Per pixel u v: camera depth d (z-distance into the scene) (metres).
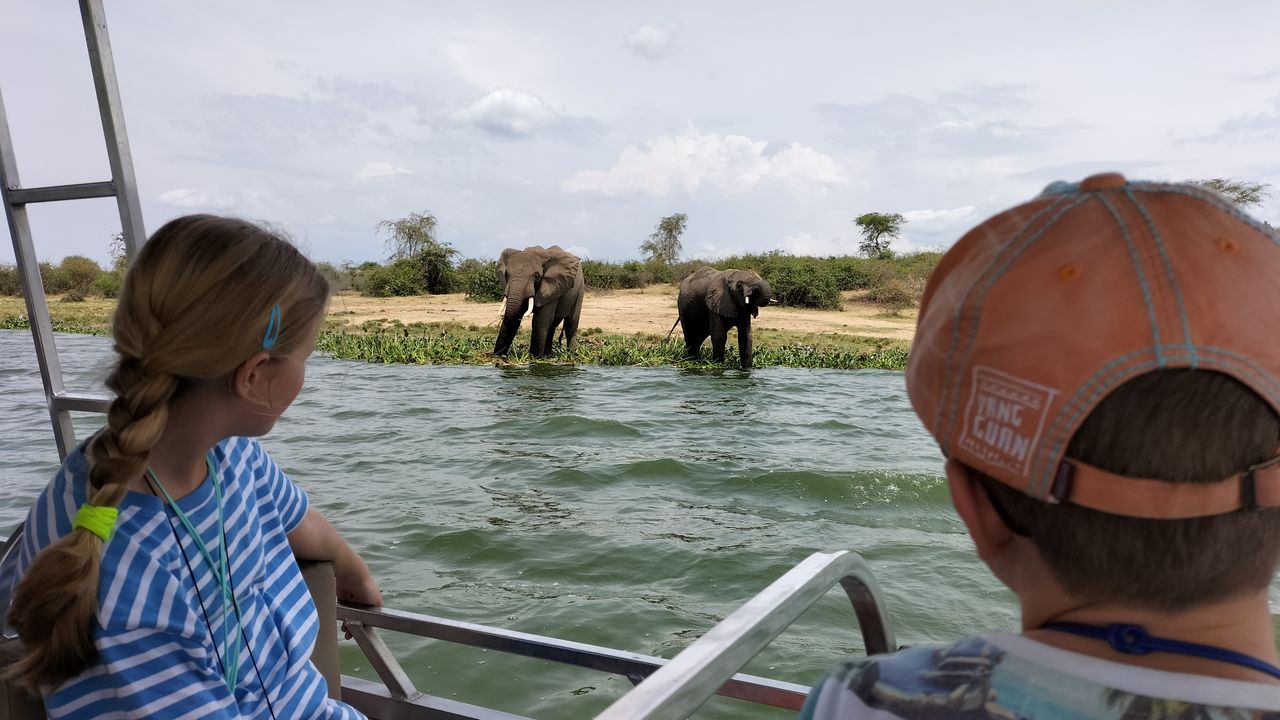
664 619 4.30
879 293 34.62
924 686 0.71
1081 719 0.63
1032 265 0.67
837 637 4.05
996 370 0.66
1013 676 0.67
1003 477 0.66
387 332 24.06
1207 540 0.62
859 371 17.95
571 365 18.58
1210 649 0.64
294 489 1.72
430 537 5.62
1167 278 0.62
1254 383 0.60
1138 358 0.61
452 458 8.27
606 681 3.60
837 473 7.36
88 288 38.91
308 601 1.60
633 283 41.31
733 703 3.43
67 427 2.04
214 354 1.21
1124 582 0.65
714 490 7.02
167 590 1.24
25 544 1.28
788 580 1.20
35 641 1.13
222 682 1.30
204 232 1.23
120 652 1.19
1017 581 0.73
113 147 1.78
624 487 7.12
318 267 1.36
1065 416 0.62
